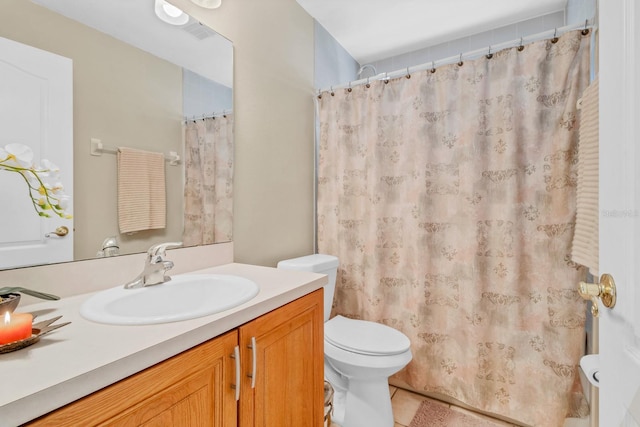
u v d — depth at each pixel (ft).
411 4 6.23
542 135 4.83
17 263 2.66
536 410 4.86
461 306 5.39
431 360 5.70
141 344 1.90
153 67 3.70
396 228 6.04
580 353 4.61
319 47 6.95
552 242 4.76
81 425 1.59
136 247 3.52
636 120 1.63
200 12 4.26
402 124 5.90
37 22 2.78
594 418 4.15
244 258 4.97
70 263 2.98
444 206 5.57
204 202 4.31
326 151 6.57
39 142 2.79
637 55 1.62
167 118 3.86
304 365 3.32
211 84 4.39
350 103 6.43
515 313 4.96
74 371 1.60
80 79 3.07
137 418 1.83
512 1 6.16
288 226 6.02
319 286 3.55
